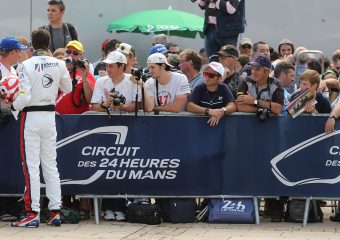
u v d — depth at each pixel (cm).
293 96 1973
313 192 1950
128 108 1927
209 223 1944
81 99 1988
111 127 1930
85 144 1930
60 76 1858
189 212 1948
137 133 1933
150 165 1941
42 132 1836
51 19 2334
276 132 1945
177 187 1947
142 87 1917
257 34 2844
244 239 1747
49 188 1858
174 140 1939
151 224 1917
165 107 1959
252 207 1952
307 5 2831
